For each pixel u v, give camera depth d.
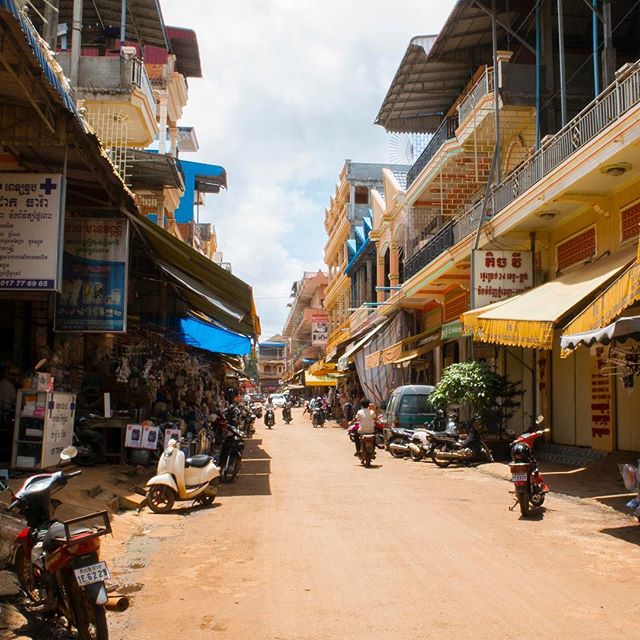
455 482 13.17
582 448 15.59
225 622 5.07
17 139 9.04
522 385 19.34
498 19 19.44
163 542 7.88
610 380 14.49
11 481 9.30
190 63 28.22
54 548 4.61
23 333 12.42
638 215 13.22
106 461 13.13
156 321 17.50
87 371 15.11
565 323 12.62
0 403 11.42
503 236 17.41
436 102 26.08
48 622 5.01
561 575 6.29
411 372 31.70
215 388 27.50
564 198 14.16
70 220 11.94
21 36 6.80
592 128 13.14
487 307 15.41
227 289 13.58
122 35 18.00
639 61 11.45
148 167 17.67
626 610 5.24
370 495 11.52
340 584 6.07
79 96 17.12
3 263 9.34
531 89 18.61
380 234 34.94
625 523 8.78
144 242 13.36
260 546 7.63
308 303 76.19
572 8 18.34
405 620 5.07
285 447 22.80
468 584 6.02
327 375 50.41
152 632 4.87
